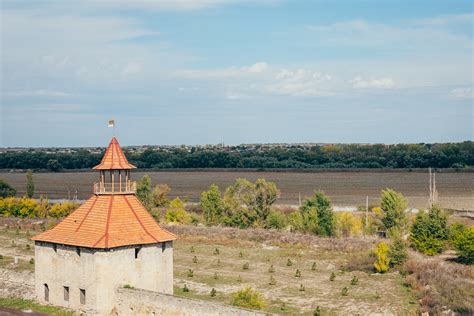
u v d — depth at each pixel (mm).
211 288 73812
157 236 62094
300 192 197875
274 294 71125
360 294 71125
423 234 97188
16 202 136125
